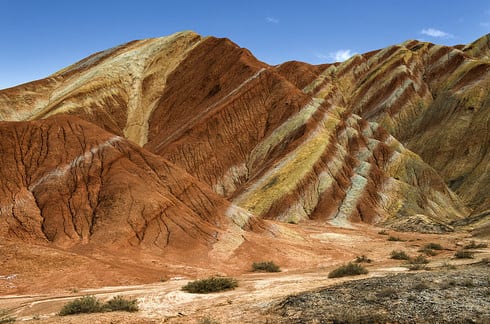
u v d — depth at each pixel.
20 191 32.00
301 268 28.62
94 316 14.92
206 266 27.72
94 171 34.81
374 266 26.27
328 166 67.12
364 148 76.94
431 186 70.25
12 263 23.06
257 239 34.12
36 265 23.19
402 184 67.62
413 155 77.69
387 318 11.17
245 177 73.94
